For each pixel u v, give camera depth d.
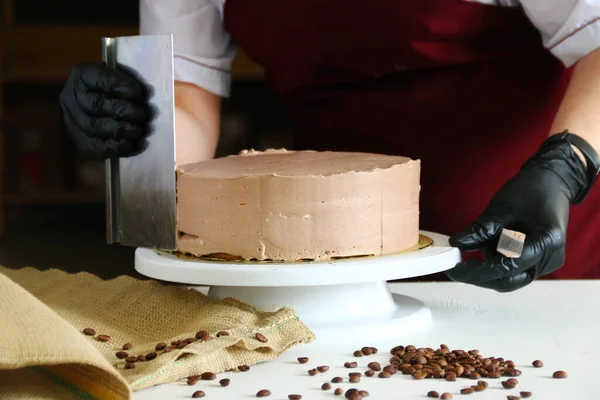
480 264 1.08
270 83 1.65
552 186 1.12
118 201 1.19
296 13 1.47
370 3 1.41
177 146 1.42
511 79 1.48
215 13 1.55
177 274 1.04
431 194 1.56
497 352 0.98
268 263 1.05
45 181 3.63
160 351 0.95
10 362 0.73
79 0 3.67
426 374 0.88
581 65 1.27
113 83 1.12
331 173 1.06
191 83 1.53
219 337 0.93
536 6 1.30
